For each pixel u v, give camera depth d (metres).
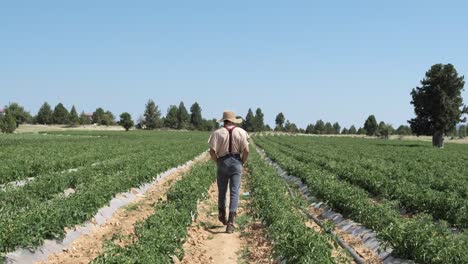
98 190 13.92
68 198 12.38
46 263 9.45
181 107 146.25
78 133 94.00
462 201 13.91
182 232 10.22
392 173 23.67
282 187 17.73
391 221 11.13
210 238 11.66
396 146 66.50
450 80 74.06
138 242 8.89
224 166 12.00
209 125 143.75
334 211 14.85
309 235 9.12
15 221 9.55
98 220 13.02
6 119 90.44
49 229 10.21
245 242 11.36
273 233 10.55
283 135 120.25
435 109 74.00
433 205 14.30
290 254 8.85
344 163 28.66
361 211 12.66
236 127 12.00
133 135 88.62
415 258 9.27
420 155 43.59
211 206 16.08
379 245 10.23
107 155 32.16
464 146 79.38
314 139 91.75
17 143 48.38
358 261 9.99
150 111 140.50
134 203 16.44
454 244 8.88
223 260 9.90
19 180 20.12
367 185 19.39
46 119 142.62
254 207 14.52
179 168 30.03
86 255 10.10
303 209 15.30
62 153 32.06
